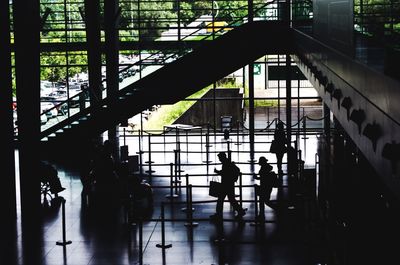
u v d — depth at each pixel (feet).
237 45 104.78
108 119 100.42
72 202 83.05
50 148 98.68
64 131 99.25
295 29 96.17
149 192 78.23
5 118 75.51
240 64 105.29
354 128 40.63
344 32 47.83
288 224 69.15
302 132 140.77
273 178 74.43
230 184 70.38
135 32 140.36
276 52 104.88
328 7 57.88
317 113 144.56
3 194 75.36
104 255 61.00
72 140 98.89
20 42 78.64
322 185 85.81
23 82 78.23
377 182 82.53
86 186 85.30
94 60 116.16
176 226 70.18
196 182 94.02
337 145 116.37
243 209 72.84
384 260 53.52
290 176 88.63
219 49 104.63
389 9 39.99
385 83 30.89
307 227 67.41
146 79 103.65
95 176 86.79
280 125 92.07
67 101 101.76
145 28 127.44
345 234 56.24
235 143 128.88
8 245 64.75
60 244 64.69
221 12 139.33
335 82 49.11
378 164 33.06
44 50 129.08
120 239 66.13
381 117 32.04
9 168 75.66
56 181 81.87
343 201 76.23
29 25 79.10
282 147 91.35
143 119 149.07
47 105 142.20
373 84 33.83
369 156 35.63
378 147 32.96
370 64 36.32
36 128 78.74
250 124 116.26
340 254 56.39
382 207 71.41
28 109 78.33
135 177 76.79
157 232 68.23
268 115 143.64
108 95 102.47
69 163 110.22
